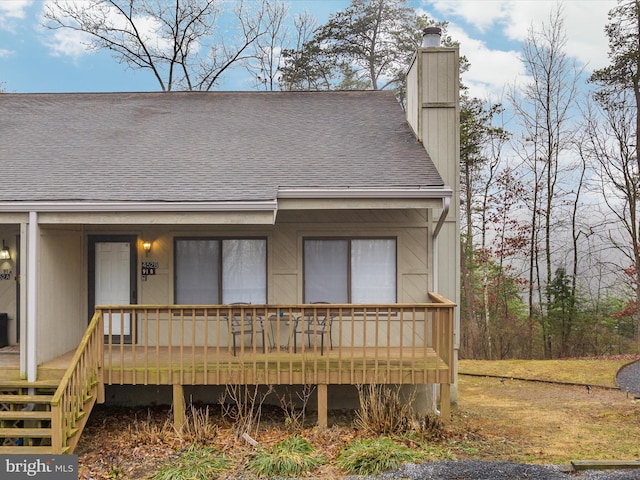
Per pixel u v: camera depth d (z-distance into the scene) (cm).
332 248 877
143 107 1161
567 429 755
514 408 902
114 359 765
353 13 2341
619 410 872
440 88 930
